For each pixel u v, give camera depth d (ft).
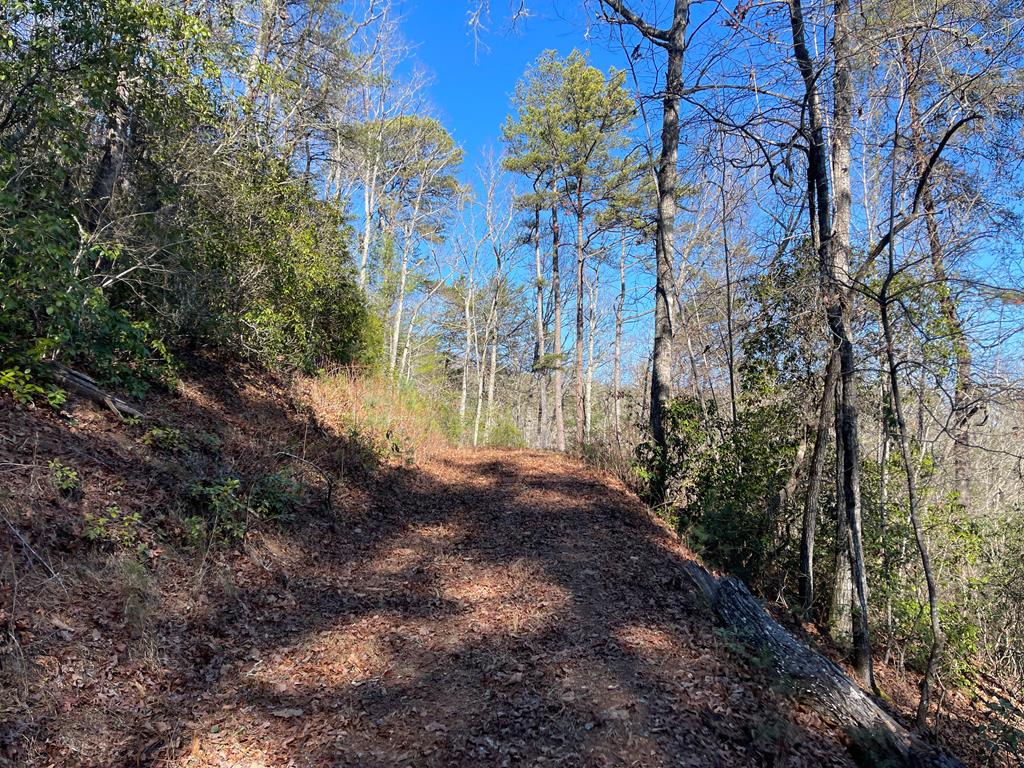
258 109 33.65
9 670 11.76
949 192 19.56
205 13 29.25
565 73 79.41
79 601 14.42
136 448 20.93
